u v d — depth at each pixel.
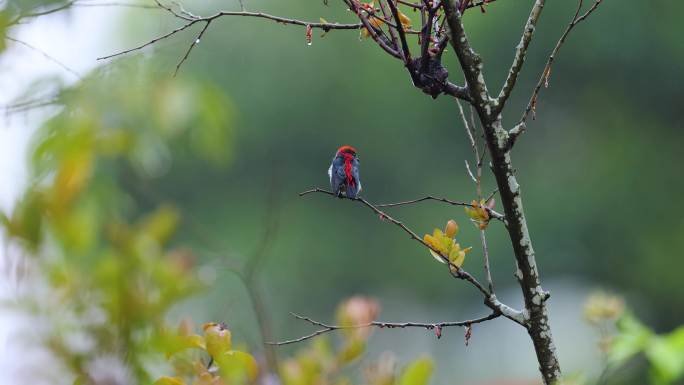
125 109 3.25
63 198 3.06
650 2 25.58
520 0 25.05
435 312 30.38
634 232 26.83
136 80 3.35
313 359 4.26
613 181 27.09
